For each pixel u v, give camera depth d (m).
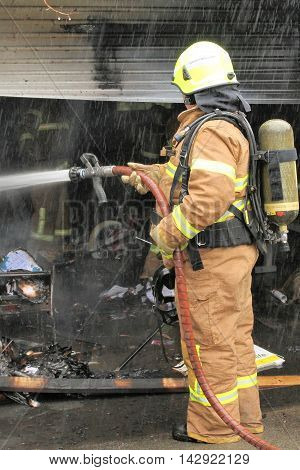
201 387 3.93
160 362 6.02
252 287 8.66
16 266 6.00
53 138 9.47
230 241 4.07
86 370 5.55
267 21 6.88
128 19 6.55
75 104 9.47
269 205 4.16
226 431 4.28
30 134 9.31
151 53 6.55
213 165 3.85
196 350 4.13
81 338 6.71
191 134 4.02
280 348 6.57
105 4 6.49
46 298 6.02
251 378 4.53
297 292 8.12
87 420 4.84
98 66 6.34
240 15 6.92
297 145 9.31
